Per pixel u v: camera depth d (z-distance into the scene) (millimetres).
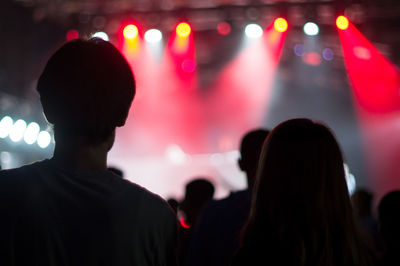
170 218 2023
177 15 17688
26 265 1841
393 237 3539
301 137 2205
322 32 19062
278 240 2111
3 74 15883
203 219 3768
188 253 3783
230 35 19625
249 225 2203
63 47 2006
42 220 1859
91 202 1907
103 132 1991
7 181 1911
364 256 2197
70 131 1976
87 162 1979
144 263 1953
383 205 3580
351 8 16719
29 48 17000
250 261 2092
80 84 1957
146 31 17719
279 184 2172
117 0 17031
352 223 2195
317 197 2145
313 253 2109
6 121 15539
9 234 1848
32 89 17109
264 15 17344
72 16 17531
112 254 1881
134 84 2072
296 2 16766
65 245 1857
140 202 1962
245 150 3758
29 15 16719
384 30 18156
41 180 1922
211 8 17516
